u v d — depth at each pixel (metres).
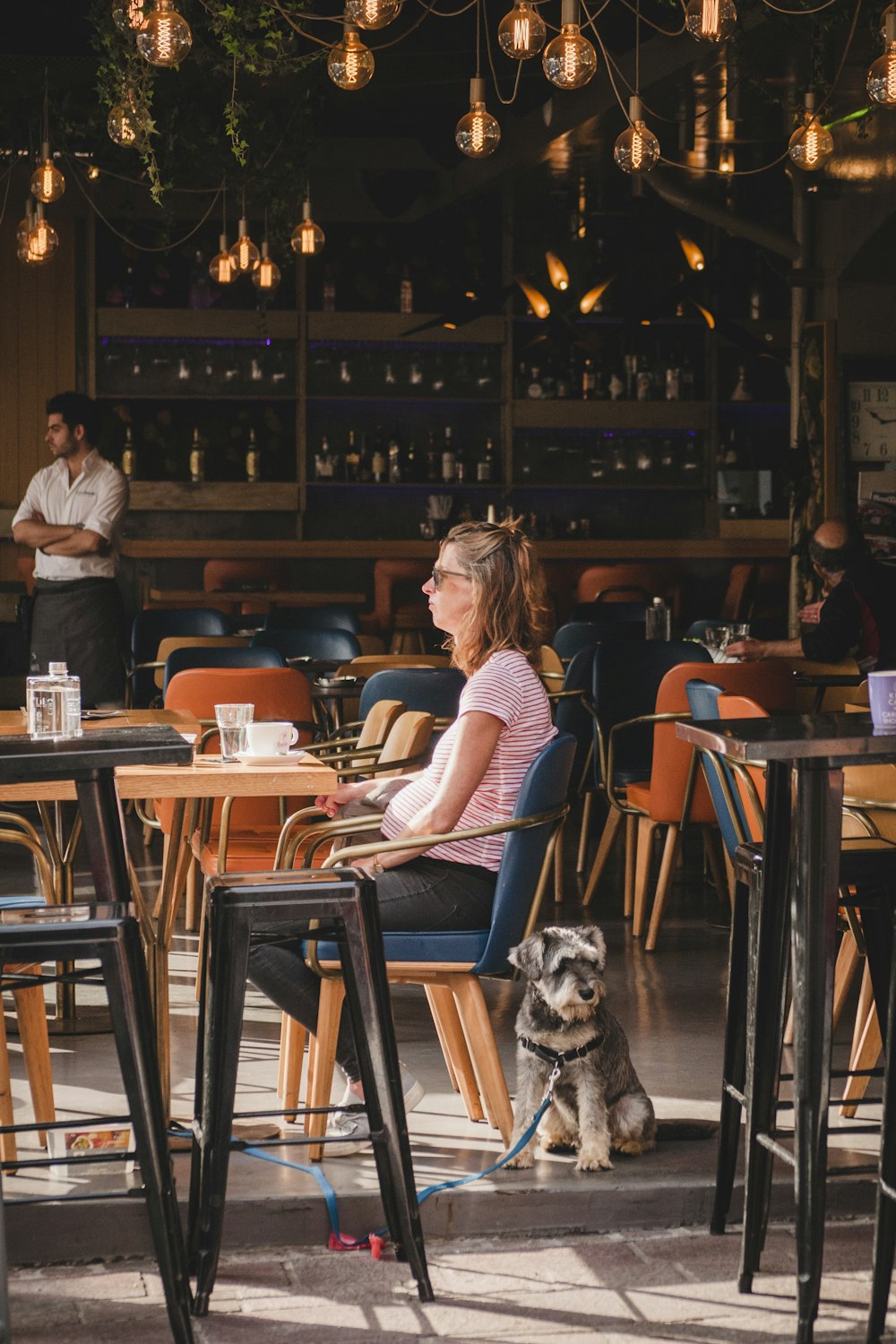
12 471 13.67
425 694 5.80
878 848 3.52
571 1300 3.13
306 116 9.37
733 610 12.94
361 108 10.59
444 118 10.97
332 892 3.01
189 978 5.19
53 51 8.48
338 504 13.84
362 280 13.62
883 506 10.16
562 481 13.87
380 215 13.64
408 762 4.20
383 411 13.82
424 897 3.63
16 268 13.52
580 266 13.35
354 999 3.10
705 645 7.76
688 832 8.41
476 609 3.79
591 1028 3.53
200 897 6.16
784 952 3.12
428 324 9.66
